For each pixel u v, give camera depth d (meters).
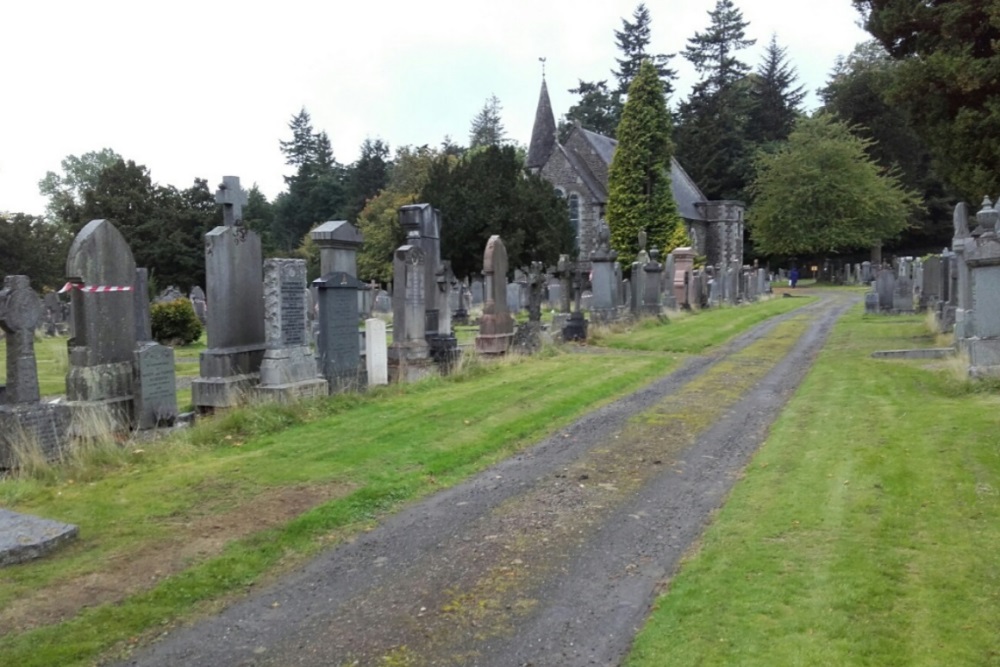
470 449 9.22
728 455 9.06
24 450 8.26
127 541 6.26
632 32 81.81
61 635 4.75
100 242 10.25
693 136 74.56
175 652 4.61
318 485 7.74
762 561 5.59
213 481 7.86
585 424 10.84
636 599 5.22
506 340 17.72
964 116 17.50
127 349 10.65
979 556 5.45
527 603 5.20
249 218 59.91
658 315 27.20
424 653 4.55
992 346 11.50
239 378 11.83
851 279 61.16
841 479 7.46
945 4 17.73
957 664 4.09
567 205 54.06
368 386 13.16
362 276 62.25
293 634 4.82
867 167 57.69
